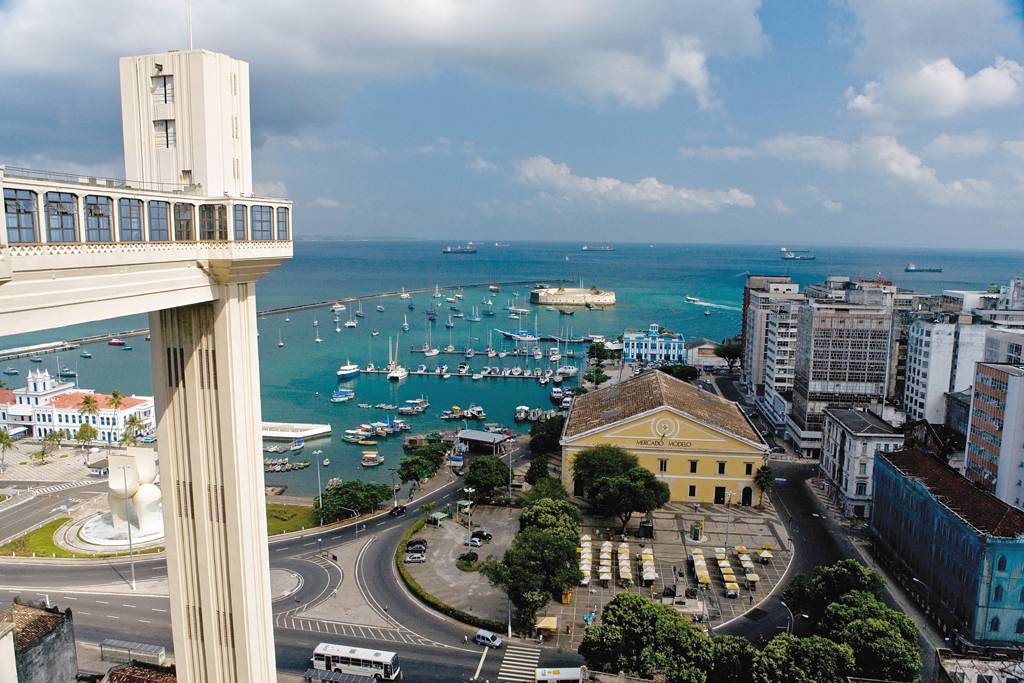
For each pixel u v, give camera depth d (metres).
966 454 154.62
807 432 188.50
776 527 142.00
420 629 105.06
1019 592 97.00
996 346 173.88
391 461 192.38
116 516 136.50
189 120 57.28
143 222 48.81
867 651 80.00
